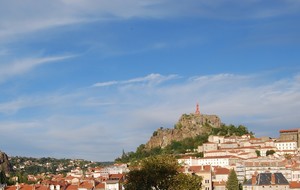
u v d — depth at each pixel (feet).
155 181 476.13
